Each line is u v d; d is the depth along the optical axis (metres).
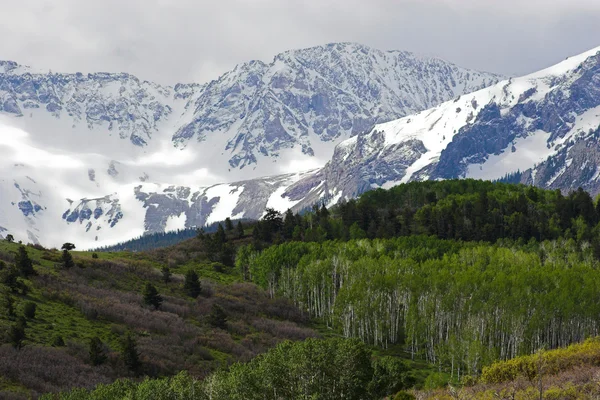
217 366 150.00
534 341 168.00
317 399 100.31
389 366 128.75
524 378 99.31
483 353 154.25
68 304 171.88
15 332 136.00
